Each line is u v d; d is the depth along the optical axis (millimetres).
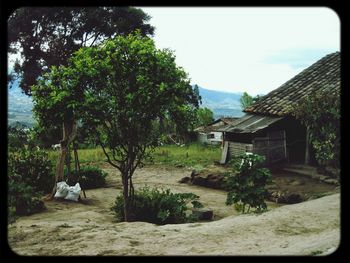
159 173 21219
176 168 22859
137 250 6125
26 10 22156
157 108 9586
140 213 10594
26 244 6844
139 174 20891
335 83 18625
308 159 17453
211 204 13695
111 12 23500
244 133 20047
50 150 22594
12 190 9172
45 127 10883
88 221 10250
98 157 25734
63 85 9898
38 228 8148
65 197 13742
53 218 10711
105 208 12922
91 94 9609
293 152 18969
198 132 42156
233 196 9438
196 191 16281
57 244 6738
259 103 20266
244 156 9703
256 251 5625
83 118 9586
